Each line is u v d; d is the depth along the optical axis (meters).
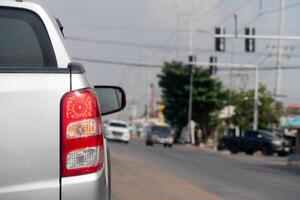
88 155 4.44
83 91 4.49
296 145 49.62
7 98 4.34
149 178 20.28
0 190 4.26
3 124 4.31
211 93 81.56
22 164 4.32
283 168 33.50
